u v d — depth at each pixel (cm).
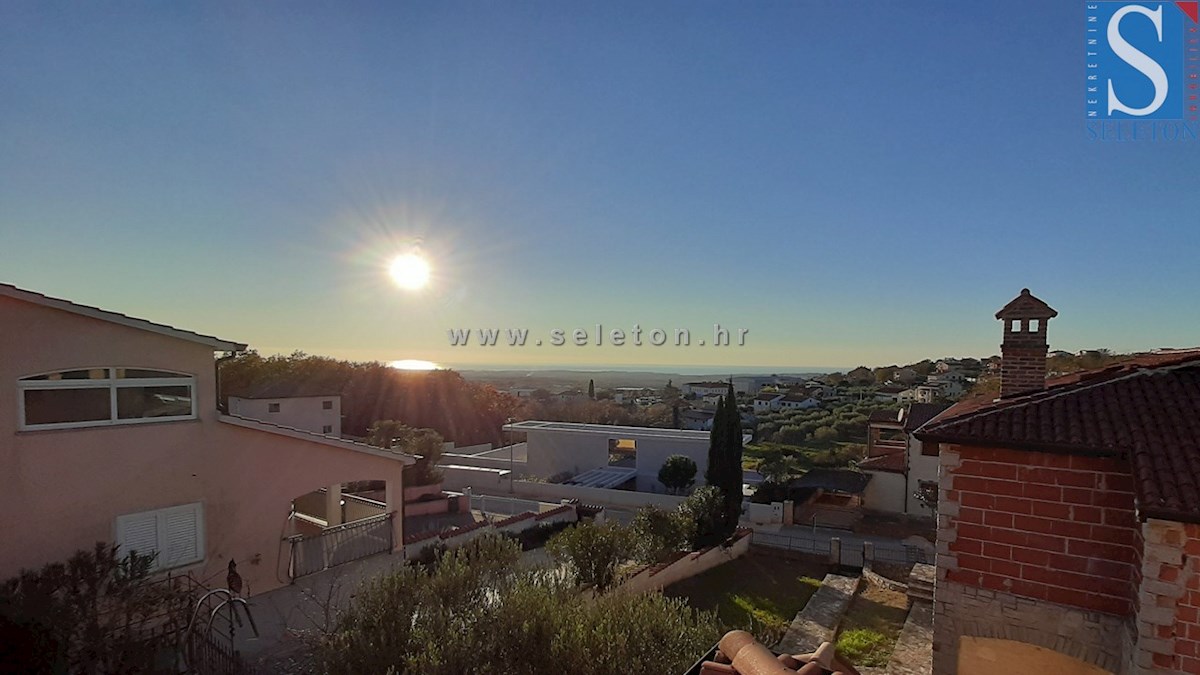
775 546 2109
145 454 1154
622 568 1599
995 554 696
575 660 730
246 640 1110
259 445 1320
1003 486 693
